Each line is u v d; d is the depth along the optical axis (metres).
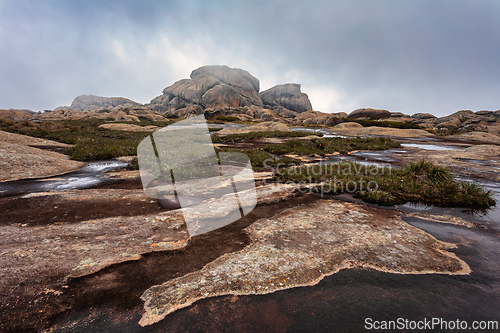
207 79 120.69
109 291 2.18
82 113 82.81
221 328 1.80
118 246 2.98
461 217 4.21
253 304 2.05
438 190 5.56
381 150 15.34
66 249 2.88
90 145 13.38
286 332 1.77
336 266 2.63
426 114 70.00
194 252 2.88
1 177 6.73
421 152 14.13
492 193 5.91
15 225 3.63
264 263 2.65
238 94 117.19
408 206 4.77
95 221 3.79
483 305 2.07
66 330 1.75
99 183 6.41
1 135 13.66
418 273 2.54
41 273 2.38
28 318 1.84
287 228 3.58
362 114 68.00
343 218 4.04
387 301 2.11
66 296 2.09
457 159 11.75
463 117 58.00
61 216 4.02
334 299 2.12
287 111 134.62
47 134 19.88
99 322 1.83
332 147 14.92
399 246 3.11
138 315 1.91
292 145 15.76
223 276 2.42
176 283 2.30
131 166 8.52
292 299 2.12
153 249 2.93
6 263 2.51
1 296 2.04
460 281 2.41
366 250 2.98
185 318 1.89
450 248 3.11
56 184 6.27
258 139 21.09
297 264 2.64
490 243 3.26
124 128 27.95
